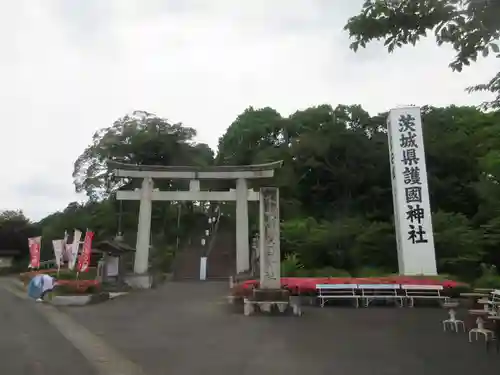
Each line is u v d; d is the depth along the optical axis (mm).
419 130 23391
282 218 37188
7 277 49062
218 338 10758
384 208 38562
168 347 9594
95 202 51250
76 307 18172
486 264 24625
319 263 29328
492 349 9312
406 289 18469
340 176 39594
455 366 7781
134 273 29516
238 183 32125
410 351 9148
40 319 14375
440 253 26000
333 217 38750
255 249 31656
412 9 7488
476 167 34500
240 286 18656
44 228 55125
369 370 7508
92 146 49000
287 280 19812
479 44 7375
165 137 48156
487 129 29266
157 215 49281
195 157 49375
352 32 8148
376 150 40406
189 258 48594
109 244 26688
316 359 8375
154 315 15406
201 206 55219
